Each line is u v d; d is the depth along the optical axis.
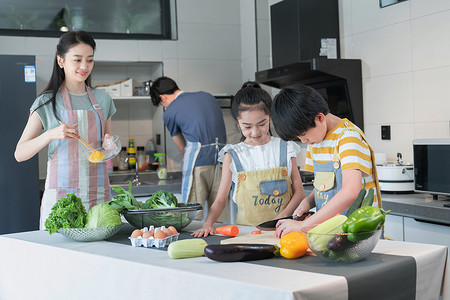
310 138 1.74
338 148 1.79
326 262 1.36
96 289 1.51
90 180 2.44
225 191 2.20
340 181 1.82
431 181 2.61
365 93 3.50
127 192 1.94
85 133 2.43
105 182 2.50
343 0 3.68
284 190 2.22
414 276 1.37
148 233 1.67
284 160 2.27
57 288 1.65
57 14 4.15
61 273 1.63
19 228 3.46
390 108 3.31
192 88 4.58
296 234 1.43
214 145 3.57
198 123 3.54
